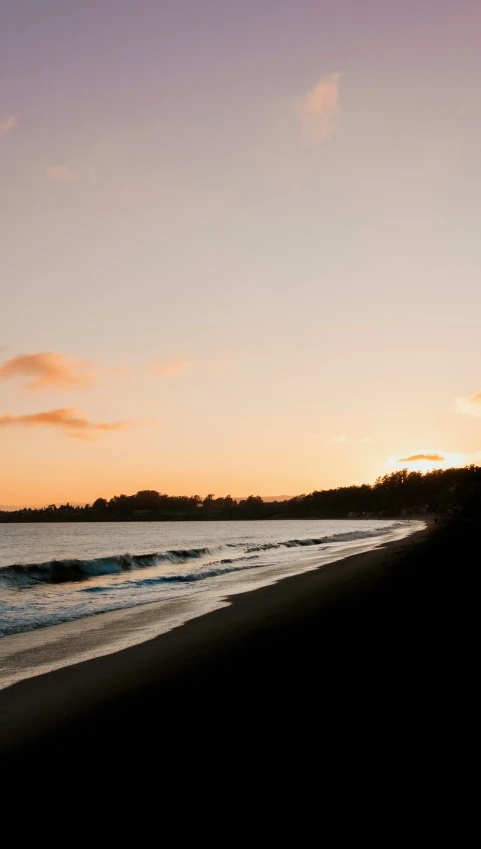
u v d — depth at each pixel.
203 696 7.91
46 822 4.63
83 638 12.96
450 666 8.91
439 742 6.00
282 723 6.71
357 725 6.56
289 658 9.81
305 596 17.95
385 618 13.23
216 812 4.73
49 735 6.61
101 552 56.06
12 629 14.41
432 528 82.19
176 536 101.19
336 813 4.66
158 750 6.06
